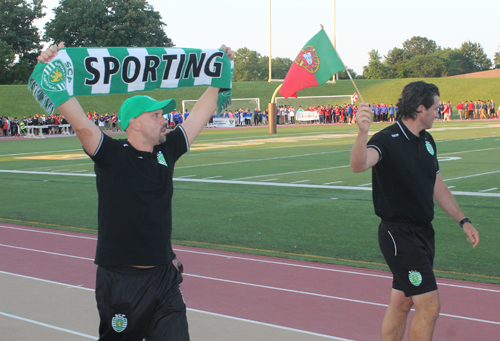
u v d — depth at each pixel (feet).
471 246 23.53
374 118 172.14
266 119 178.40
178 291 10.46
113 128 153.89
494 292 17.30
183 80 11.50
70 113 9.68
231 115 167.32
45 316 15.80
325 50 15.89
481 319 14.88
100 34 257.96
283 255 22.62
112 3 259.39
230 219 30.71
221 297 17.21
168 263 10.30
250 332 14.23
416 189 11.52
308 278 19.16
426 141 11.93
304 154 69.05
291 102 209.56
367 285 18.21
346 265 20.97
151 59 10.99
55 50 9.94
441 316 15.14
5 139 125.49
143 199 9.84
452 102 206.49
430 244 11.85
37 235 27.32
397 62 439.63
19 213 34.01
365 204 34.06
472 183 41.34
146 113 10.08
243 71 487.61
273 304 16.43
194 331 14.37
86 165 62.03
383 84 222.07
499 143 79.41
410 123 11.82
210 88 12.01
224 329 14.48
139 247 9.81
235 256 22.57
